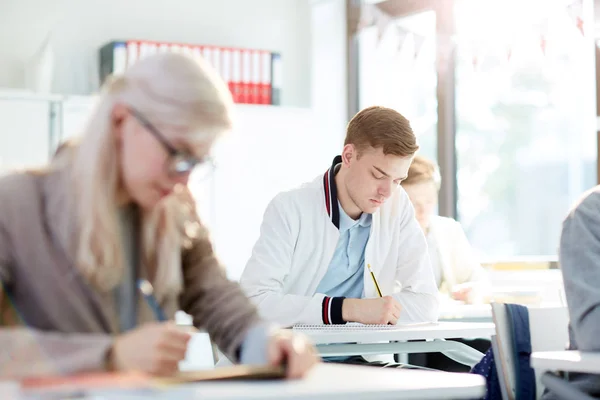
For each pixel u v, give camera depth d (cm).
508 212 674
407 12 560
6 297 147
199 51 553
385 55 581
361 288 296
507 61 501
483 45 512
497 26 503
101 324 151
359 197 283
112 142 145
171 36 573
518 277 475
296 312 269
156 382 121
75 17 548
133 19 562
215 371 138
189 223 171
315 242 289
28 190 149
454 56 532
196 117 141
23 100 482
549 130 606
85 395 117
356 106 612
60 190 148
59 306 147
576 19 462
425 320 289
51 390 116
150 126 142
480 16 512
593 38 456
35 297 147
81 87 546
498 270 490
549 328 234
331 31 611
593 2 455
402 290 298
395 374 154
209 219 543
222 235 546
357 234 293
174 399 113
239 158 554
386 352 250
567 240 215
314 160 585
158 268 158
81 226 145
